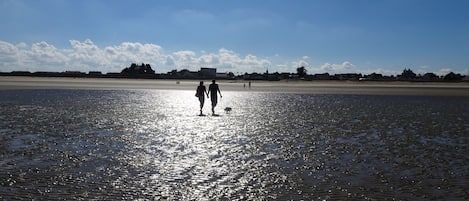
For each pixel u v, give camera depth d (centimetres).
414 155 1423
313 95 6544
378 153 1458
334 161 1311
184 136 1850
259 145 1617
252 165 1242
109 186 989
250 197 914
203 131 2038
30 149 1465
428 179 1082
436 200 898
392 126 2312
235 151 1478
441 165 1259
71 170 1147
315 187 998
